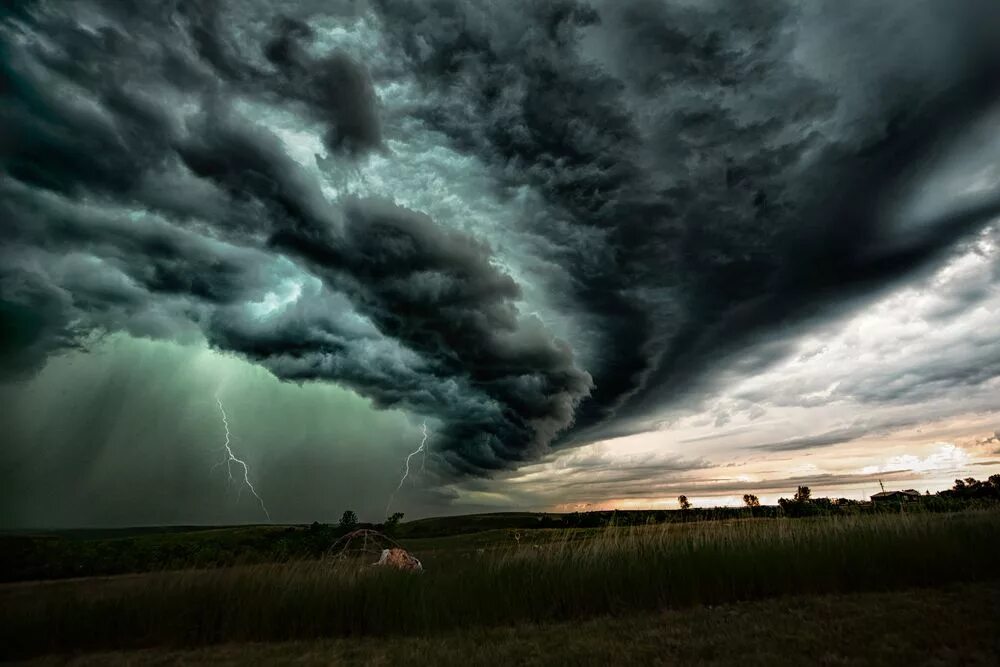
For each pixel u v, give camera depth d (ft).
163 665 25.11
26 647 29.04
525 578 32.30
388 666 22.12
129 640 30.07
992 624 21.26
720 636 22.49
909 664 17.60
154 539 202.59
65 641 29.50
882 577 30.96
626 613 29.43
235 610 31.01
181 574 33.88
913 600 26.35
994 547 32.65
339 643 27.66
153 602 31.35
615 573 31.91
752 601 29.89
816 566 31.73
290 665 23.57
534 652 22.39
